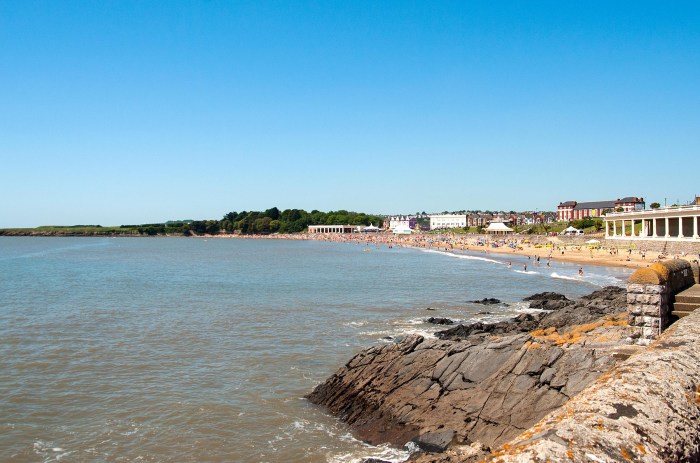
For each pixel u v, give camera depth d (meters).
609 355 20.75
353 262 138.50
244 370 33.53
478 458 18.50
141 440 23.50
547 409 20.05
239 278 94.12
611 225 170.00
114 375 32.44
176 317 51.88
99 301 63.59
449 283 84.31
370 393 26.42
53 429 24.52
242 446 22.98
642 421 6.00
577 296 68.25
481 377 23.44
